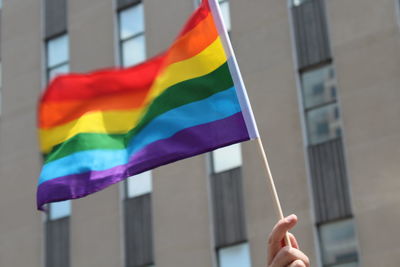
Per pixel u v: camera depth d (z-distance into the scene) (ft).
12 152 96.84
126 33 92.17
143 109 36.01
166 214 82.53
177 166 83.20
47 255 90.02
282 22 80.64
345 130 74.28
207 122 35.27
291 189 75.20
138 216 84.53
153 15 89.86
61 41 97.86
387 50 74.33
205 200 80.38
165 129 35.53
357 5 76.84
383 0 75.66
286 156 76.33
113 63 91.71
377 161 72.02
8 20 103.14
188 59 36.45
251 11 82.74
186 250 80.12
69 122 35.86
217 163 80.89
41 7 100.99
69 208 90.27
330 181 73.61
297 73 78.33
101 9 94.89
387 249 69.67
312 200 73.97
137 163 35.12
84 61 94.32
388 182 71.05
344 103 75.10
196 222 80.23
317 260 72.18
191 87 35.96
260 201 76.59
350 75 75.46
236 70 35.58
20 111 98.02
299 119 76.74
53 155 35.35
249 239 76.38
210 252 78.54
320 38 78.13
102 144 35.42
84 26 95.76
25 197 94.07
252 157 78.18
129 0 92.84
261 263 75.15
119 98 36.24
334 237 72.43
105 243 85.97
